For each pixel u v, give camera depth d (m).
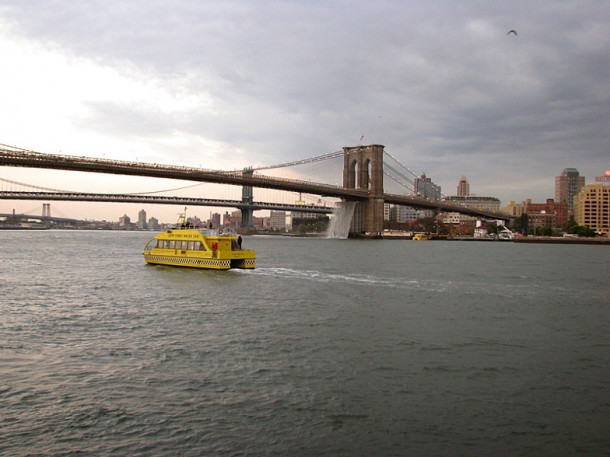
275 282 44.66
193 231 56.81
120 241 143.38
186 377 18.58
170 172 150.62
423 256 92.44
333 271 55.91
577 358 21.78
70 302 33.38
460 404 16.61
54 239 153.00
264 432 14.51
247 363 20.30
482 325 27.94
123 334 24.64
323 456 13.33
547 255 107.12
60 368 19.34
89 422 14.91
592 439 14.46
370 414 15.73
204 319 28.38
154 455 13.24
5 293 36.78
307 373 19.22
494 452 13.71
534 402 16.88
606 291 42.81
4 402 16.12
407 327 27.08
